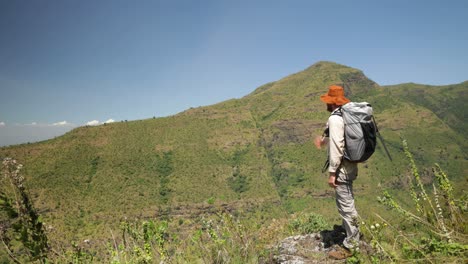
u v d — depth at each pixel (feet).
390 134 646.74
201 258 12.26
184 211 487.20
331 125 12.48
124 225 12.33
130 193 499.51
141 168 566.36
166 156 611.06
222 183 575.79
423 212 12.46
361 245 12.32
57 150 559.79
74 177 508.53
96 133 624.18
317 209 494.18
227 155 645.10
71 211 424.46
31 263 9.05
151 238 11.84
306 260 12.78
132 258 11.23
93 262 10.88
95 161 557.33
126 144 616.39
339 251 12.60
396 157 562.25
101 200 467.93
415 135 642.63
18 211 8.93
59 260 9.93
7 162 8.96
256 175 603.67
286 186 573.33
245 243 13.70
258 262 13.60
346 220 12.68
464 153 593.42
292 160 628.28
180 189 533.14
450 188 12.23
